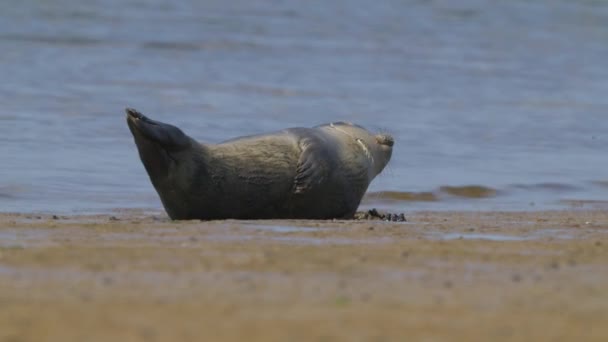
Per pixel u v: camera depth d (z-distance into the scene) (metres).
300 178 47.56
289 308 26.53
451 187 64.44
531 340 23.80
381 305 27.09
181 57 128.12
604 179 69.81
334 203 48.91
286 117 92.38
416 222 47.62
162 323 24.72
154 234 39.03
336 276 30.92
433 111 99.50
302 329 24.33
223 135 81.25
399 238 39.66
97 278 29.86
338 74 122.12
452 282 30.41
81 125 80.81
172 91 103.69
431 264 33.31
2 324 24.41
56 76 107.38
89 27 143.88
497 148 80.56
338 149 49.28
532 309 27.00
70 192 58.16
